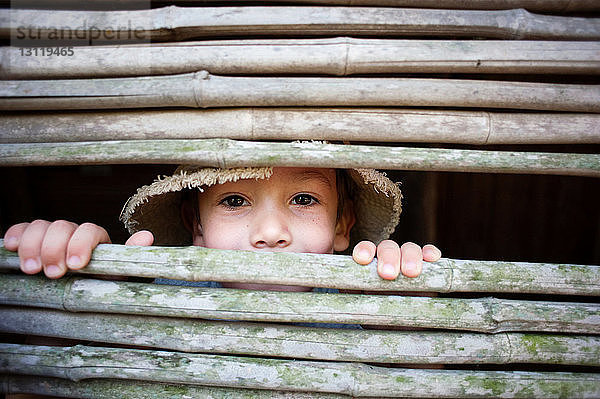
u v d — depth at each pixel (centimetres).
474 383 70
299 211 94
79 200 158
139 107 69
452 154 68
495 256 144
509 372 71
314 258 69
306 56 67
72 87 68
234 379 69
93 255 69
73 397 73
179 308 68
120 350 71
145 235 78
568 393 70
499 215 143
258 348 69
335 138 69
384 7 71
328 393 71
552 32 70
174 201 106
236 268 68
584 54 68
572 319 69
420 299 69
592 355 69
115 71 69
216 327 70
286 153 67
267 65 68
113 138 71
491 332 70
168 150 68
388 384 69
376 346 69
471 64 68
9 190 149
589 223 134
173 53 68
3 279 71
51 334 72
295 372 69
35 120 71
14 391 73
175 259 68
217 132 69
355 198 111
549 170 69
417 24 70
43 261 69
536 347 69
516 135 69
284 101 67
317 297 69
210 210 94
